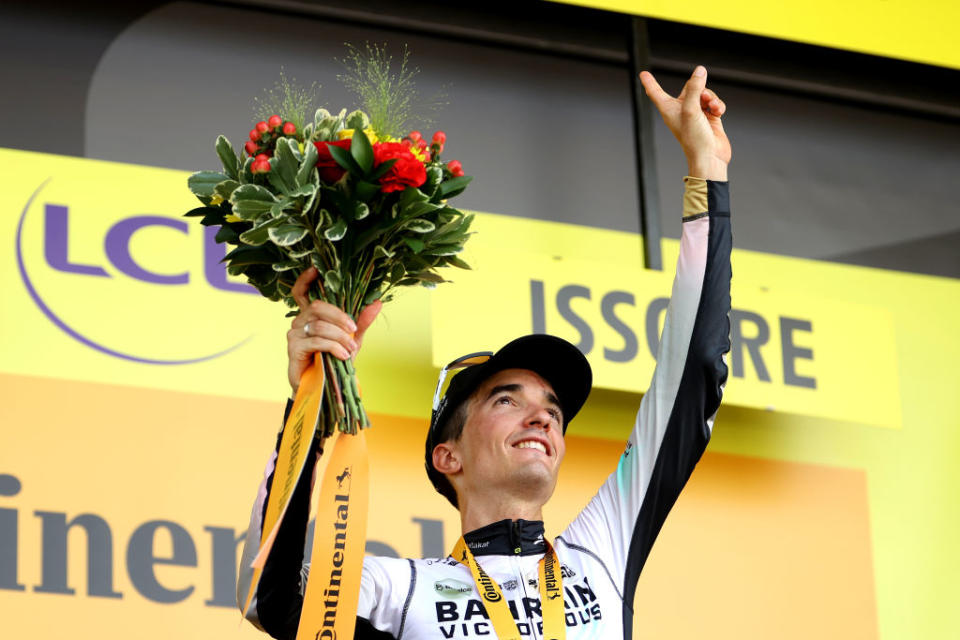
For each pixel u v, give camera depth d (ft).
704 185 17.44
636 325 25.76
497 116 28.32
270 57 27.40
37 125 25.63
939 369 28.40
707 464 25.76
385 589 15.62
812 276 28.78
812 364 26.53
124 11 26.84
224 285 24.86
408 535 23.66
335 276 15.43
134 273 24.50
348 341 15.11
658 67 29.99
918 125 31.32
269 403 24.18
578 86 29.12
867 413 26.48
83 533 22.38
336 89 27.58
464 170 27.61
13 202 24.38
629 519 16.71
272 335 24.73
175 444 23.41
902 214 30.35
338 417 15.11
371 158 15.47
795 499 25.99
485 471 16.79
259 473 23.63
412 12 28.53
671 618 24.38
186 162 26.21
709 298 17.08
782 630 24.91
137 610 22.15
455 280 24.89
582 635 15.62
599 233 27.86
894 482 26.78
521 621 15.65
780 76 30.60
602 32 29.60
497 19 28.99
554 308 25.34
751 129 30.09
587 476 25.02
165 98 26.50
